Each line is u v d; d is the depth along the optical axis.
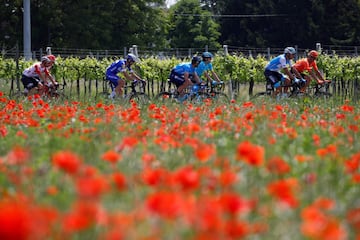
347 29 119.88
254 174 8.84
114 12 112.00
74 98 29.08
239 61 41.56
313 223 5.98
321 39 121.94
